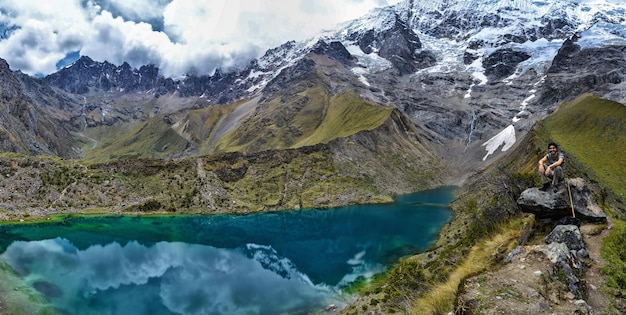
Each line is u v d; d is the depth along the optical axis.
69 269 70.25
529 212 23.92
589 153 135.50
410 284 37.75
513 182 33.91
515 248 21.83
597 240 20.98
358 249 84.75
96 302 55.72
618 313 15.79
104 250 84.94
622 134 141.62
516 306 16.31
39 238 91.31
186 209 126.88
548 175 23.62
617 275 17.84
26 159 128.50
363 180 164.88
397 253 78.62
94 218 113.69
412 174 195.25
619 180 102.56
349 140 194.25
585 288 17.45
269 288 61.12
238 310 52.81
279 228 109.94
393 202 148.38
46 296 56.53
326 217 124.00
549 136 159.25
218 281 65.06
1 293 55.00
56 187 122.38
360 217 121.81
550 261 18.80
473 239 33.94
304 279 64.94
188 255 82.50
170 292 60.06
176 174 142.12
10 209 108.31
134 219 115.31
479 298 17.56
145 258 79.94
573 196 23.05
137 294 59.03
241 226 112.19
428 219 114.62
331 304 53.34
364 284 60.69
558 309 15.84
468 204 102.38
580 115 167.88
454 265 31.89
